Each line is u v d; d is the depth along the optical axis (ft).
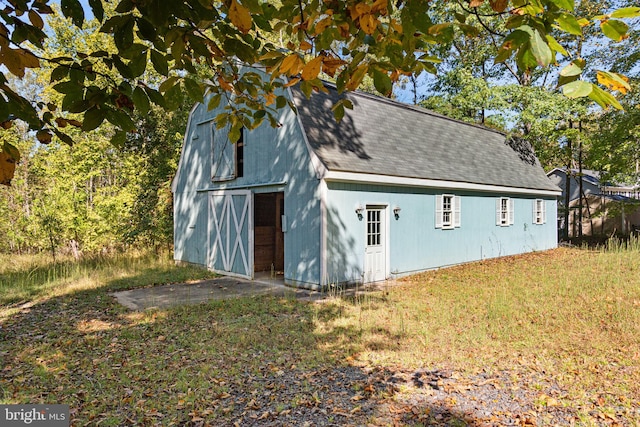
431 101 71.67
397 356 16.20
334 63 6.05
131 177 47.42
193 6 5.28
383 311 23.17
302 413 11.77
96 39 44.50
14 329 20.54
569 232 76.84
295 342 17.89
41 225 43.19
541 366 15.07
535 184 54.70
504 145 58.59
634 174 53.98
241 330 19.65
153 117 53.83
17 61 5.09
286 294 27.43
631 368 14.64
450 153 44.16
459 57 69.05
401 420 11.37
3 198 50.65
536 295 26.14
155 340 18.42
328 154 29.89
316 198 29.27
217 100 8.36
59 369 15.15
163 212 52.60
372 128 36.81
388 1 5.16
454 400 12.46
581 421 11.20
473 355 16.28
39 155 47.93
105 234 44.75
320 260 28.94
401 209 35.29
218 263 38.27
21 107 5.12
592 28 41.09
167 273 37.42
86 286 31.12
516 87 59.00
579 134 56.44
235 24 5.10
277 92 32.73
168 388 13.48
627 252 44.29
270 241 40.45
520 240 52.47
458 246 41.98
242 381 13.96
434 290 28.89
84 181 45.91
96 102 5.27
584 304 23.49
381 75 6.28
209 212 39.50
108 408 12.23
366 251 32.12
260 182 34.24
